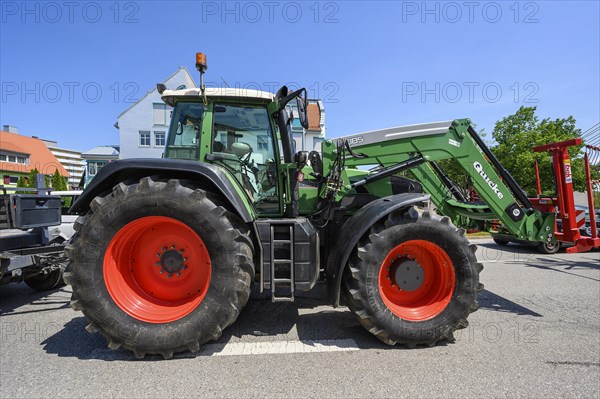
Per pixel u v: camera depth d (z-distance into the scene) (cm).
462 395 199
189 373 225
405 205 271
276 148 314
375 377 220
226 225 250
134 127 2134
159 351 243
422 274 283
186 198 248
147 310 255
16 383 214
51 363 239
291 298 271
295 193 310
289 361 241
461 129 346
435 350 259
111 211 246
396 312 268
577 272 513
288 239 279
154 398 197
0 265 316
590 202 386
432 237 269
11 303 380
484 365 235
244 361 241
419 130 345
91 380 217
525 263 580
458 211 406
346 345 268
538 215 360
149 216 250
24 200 341
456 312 266
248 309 351
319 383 212
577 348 261
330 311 345
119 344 245
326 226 342
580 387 208
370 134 349
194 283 268
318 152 338
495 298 387
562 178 376
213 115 308
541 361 240
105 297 244
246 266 251
